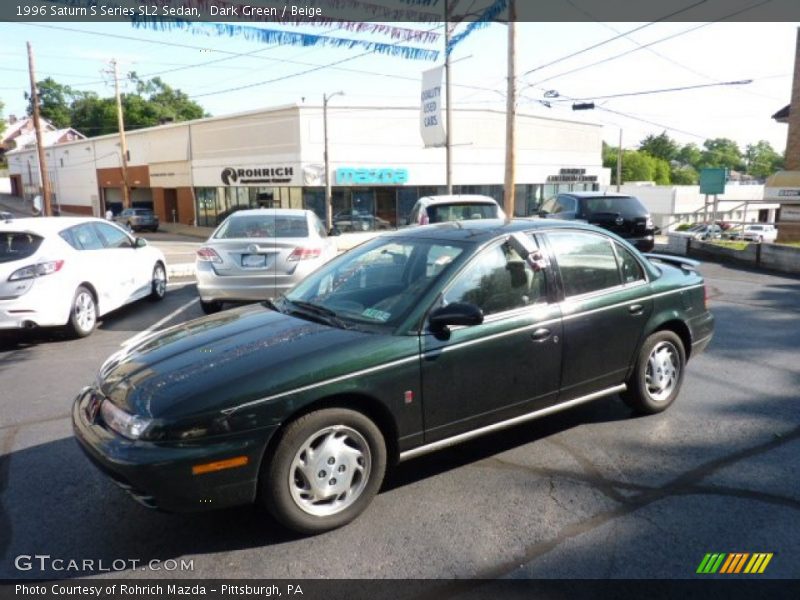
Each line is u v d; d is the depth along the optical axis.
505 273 3.88
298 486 3.16
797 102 17.19
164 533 3.27
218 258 7.80
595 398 4.36
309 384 3.09
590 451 4.13
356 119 34.44
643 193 61.34
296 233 8.17
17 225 7.13
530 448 4.20
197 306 9.45
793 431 4.40
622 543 3.08
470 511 3.41
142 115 80.69
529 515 3.36
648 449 4.14
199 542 3.18
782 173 17.12
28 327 6.84
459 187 38.56
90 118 84.25
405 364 3.36
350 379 3.19
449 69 21.86
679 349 4.80
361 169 34.81
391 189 36.28
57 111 85.69
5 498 3.66
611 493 3.57
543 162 43.06
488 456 4.09
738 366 5.94
